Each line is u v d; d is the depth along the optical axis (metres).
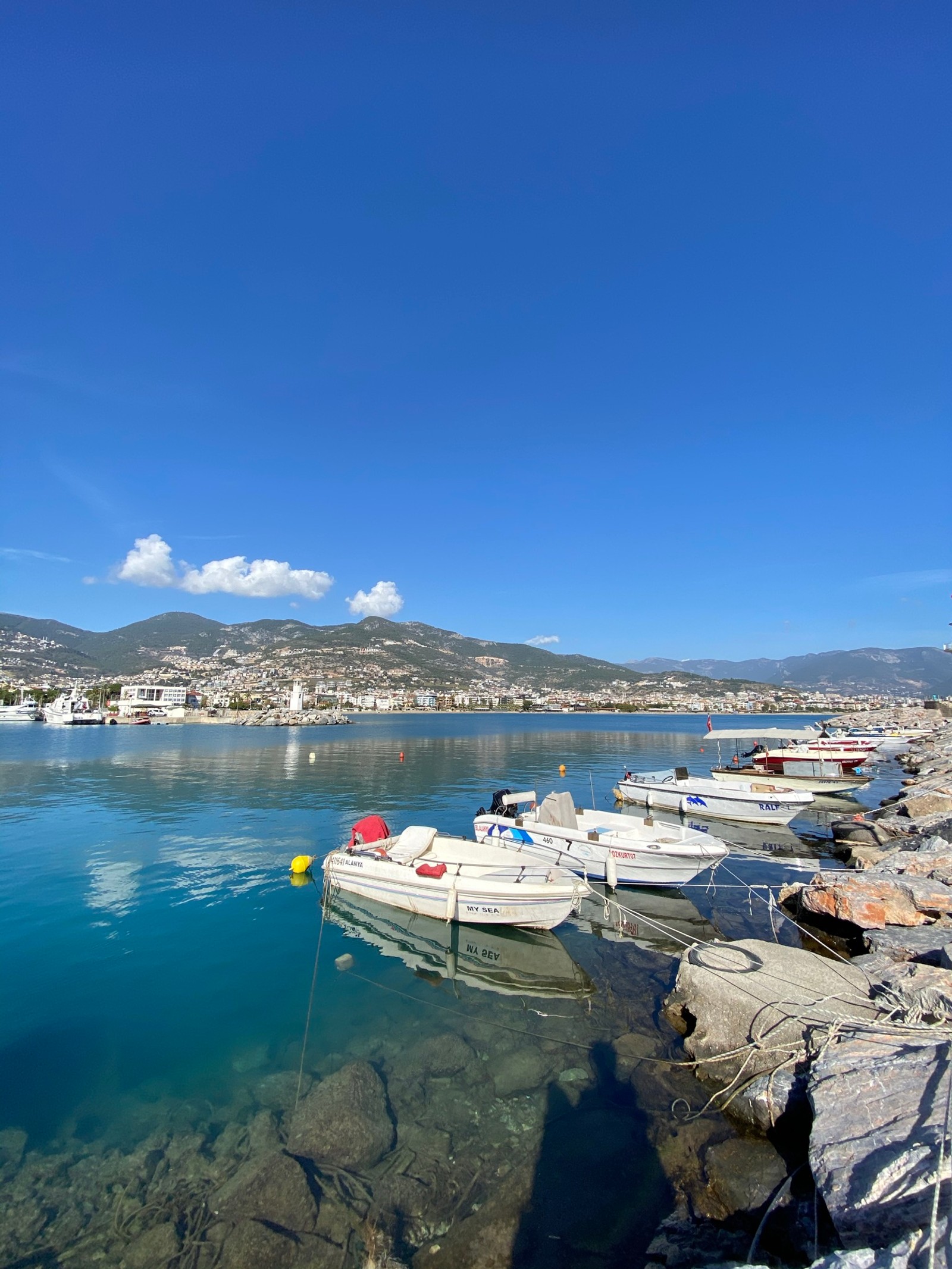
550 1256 5.68
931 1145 5.07
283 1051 9.25
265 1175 6.68
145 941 13.56
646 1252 5.66
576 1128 7.41
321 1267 5.67
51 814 28.34
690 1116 7.49
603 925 14.84
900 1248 3.99
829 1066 6.81
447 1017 10.25
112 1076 8.59
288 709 171.62
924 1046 6.71
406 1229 6.06
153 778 41.88
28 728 115.94
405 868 15.00
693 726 129.25
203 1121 7.64
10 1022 10.08
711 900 16.58
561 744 75.81
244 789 36.34
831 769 34.25
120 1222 6.14
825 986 8.87
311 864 19.53
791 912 15.04
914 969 9.13
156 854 21.03
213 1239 5.96
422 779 41.72
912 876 13.83
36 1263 5.69
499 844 18.67
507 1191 6.47
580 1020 10.12
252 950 13.11
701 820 27.77
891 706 193.88
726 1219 5.95
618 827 19.17
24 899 16.38
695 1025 9.19
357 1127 7.40
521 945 13.50
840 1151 5.55
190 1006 10.66
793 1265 5.20
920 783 32.19
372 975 11.96
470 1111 7.78
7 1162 6.92
